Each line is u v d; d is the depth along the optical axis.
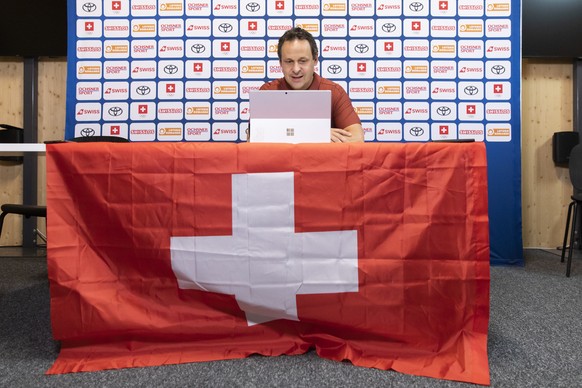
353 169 1.05
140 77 2.62
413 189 1.05
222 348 1.09
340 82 2.62
